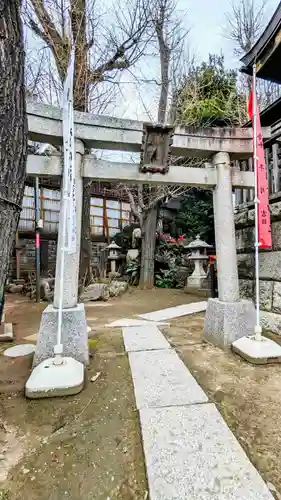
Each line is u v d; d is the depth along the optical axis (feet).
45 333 7.50
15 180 4.47
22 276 32.58
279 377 6.87
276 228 10.46
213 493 3.47
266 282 10.99
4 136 4.21
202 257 22.84
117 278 29.32
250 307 9.23
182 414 5.24
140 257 28.19
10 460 4.15
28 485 3.71
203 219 31.19
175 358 8.20
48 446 4.47
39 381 6.03
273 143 10.78
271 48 11.30
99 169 8.72
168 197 25.80
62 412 5.44
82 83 16.24
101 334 10.93
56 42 15.53
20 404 5.72
